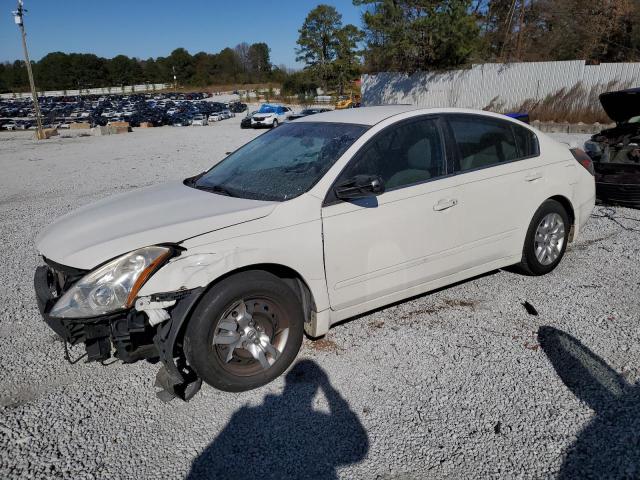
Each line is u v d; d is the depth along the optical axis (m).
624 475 2.34
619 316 3.84
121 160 15.86
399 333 3.71
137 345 2.87
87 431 2.78
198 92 113.44
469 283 4.56
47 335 3.91
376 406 2.91
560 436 2.61
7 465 2.53
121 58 140.38
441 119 3.86
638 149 6.96
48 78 133.62
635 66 21.47
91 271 2.73
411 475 2.40
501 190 4.05
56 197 9.79
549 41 30.61
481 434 2.65
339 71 58.41
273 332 3.15
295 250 3.10
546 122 21.55
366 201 3.36
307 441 2.66
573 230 4.83
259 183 3.55
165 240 2.84
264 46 128.62
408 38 27.30
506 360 3.32
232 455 2.57
